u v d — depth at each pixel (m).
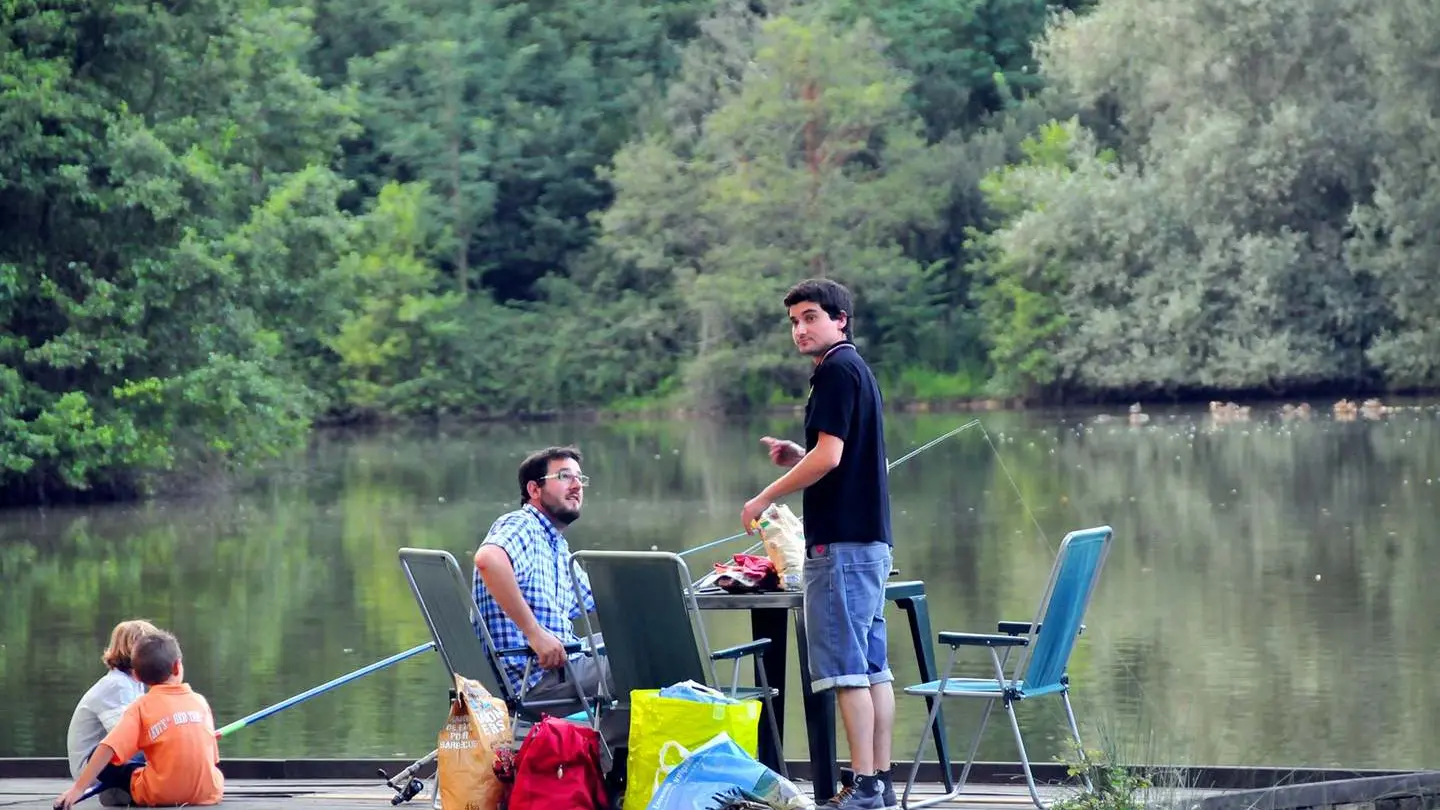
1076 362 57.47
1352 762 12.30
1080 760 8.00
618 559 7.51
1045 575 22.23
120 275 34.56
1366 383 55.00
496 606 8.25
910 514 30.34
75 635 19.20
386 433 59.62
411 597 21.91
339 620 20.02
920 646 8.42
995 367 62.03
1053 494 32.94
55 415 33.56
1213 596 20.44
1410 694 14.62
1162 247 55.66
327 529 30.38
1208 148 54.09
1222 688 14.99
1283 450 40.56
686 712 7.22
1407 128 52.31
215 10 37.44
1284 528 26.92
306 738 13.30
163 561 26.31
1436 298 52.50
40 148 33.09
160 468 36.47
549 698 8.05
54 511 34.41
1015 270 58.94
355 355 62.59
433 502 35.03
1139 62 56.47
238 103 40.09
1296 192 54.44
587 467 42.22
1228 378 54.78
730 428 57.59
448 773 7.62
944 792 8.75
